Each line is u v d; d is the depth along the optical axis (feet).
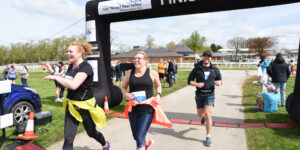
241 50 227.81
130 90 9.54
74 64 9.03
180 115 19.34
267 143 12.10
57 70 43.04
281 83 21.22
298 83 14.01
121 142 12.96
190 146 12.30
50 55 183.62
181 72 82.48
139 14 18.97
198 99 12.84
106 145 10.49
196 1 16.57
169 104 24.27
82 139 13.33
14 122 15.56
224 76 59.77
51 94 33.40
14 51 207.41
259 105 19.92
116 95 21.52
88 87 8.87
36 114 15.96
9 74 41.96
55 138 12.98
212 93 12.53
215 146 12.25
